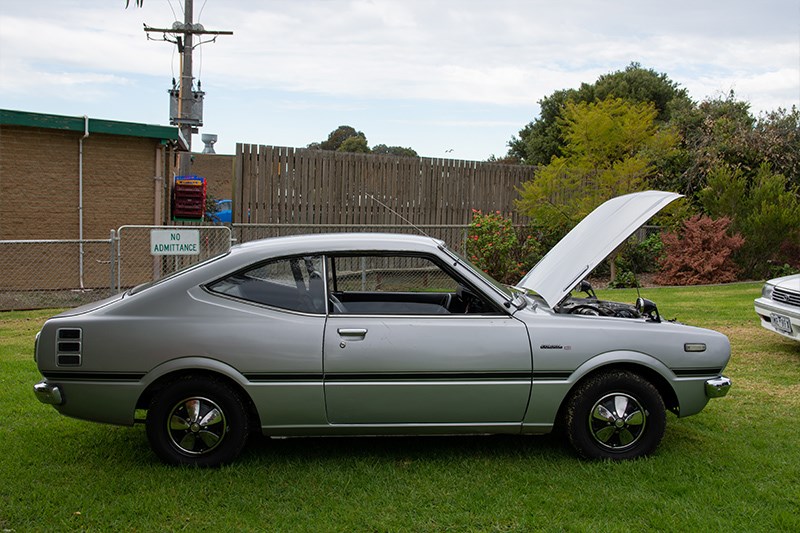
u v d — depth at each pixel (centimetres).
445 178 1612
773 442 526
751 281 1548
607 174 1611
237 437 463
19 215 1277
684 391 488
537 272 566
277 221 1420
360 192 1505
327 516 403
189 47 1766
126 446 507
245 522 394
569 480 452
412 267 538
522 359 465
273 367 453
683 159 1886
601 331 478
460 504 418
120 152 1345
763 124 1947
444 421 469
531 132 3447
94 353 449
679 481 448
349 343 456
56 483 443
